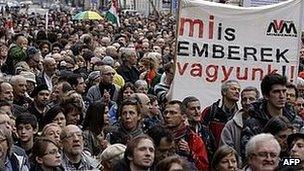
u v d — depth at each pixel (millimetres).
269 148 8047
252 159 8148
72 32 33812
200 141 10562
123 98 14055
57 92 13898
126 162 8773
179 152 10312
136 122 11125
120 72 18641
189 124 11078
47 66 17797
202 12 12219
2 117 10391
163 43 26156
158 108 12719
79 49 23141
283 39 12414
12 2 91438
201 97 12273
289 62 12438
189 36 12227
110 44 26703
